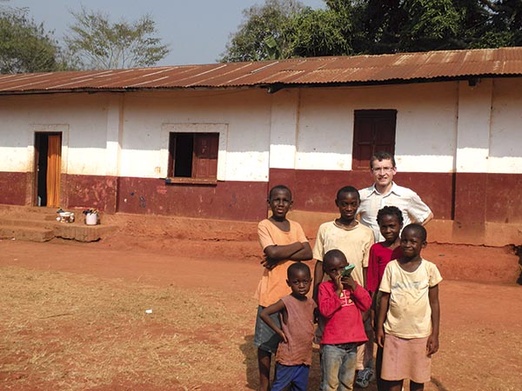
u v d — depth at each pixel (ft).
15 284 26.23
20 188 50.14
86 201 47.16
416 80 32.76
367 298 12.90
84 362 16.11
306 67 41.68
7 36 113.70
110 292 25.25
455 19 59.21
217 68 47.80
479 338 20.02
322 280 14.33
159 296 24.64
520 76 30.86
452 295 27.58
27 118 49.78
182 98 43.65
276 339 13.55
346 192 14.12
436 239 35.24
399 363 12.54
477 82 33.37
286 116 39.60
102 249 40.57
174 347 17.71
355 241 14.15
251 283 29.19
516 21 63.52
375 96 37.35
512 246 33.65
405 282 12.55
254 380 15.30
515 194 33.88
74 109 47.83
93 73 53.06
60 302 23.04
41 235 43.42
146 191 44.98
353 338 12.69
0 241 43.19
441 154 35.68
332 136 38.68
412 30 60.80
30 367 15.60
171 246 40.11
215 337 18.95
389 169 15.35
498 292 28.50
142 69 52.29
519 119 33.88
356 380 14.94
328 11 67.62
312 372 16.34
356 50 68.59
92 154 47.06
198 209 43.14
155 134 44.73
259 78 38.75
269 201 14.15
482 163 34.24
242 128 41.75
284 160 39.60
